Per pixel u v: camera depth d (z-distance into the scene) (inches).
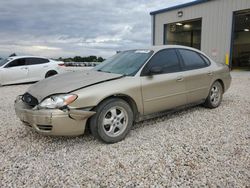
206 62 179.0
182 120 155.3
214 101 185.5
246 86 307.3
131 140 122.6
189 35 778.2
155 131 135.2
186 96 156.7
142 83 129.3
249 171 89.0
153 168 93.0
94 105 110.5
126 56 155.7
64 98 105.6
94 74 136.2
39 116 105.6
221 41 536.4
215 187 79.6
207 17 556.7
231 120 153.8
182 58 159.0
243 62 808.3
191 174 88.0
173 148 111.3
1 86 343.9
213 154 104.0
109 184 82.8
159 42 698.2
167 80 141.6
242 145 113.3
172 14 642.2
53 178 87.2
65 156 105.1
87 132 133.1
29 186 82.3
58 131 106.3
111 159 101.3
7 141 122.9
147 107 133.6
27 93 123.9
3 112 184.2
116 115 120.5
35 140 123.9
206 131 133.8
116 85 119.3
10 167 95.5
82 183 83.7
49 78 141.3
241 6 486.0
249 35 897.5
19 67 358.9
